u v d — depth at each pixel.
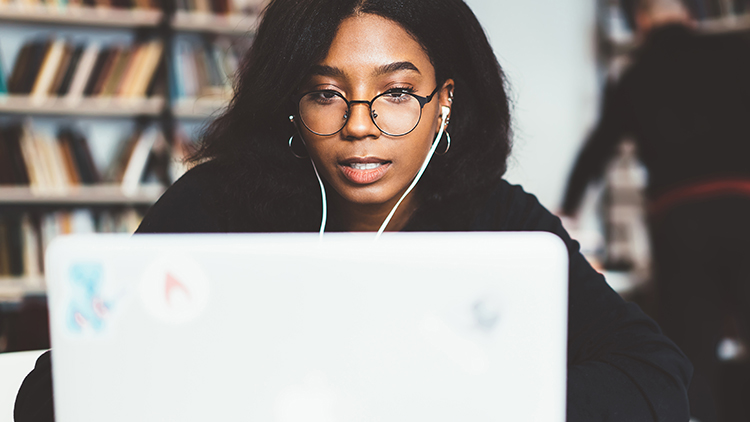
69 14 2.96
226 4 3.18
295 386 0.47
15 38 3.06
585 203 3.43
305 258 0.46
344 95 0.80
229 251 0.46
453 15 0.86
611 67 3.49
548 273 0.46
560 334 0.46
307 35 0.79
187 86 3.12
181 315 0.46
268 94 0.85
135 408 0.46
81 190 3.01
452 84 0.91
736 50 2.06
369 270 0.46
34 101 2.94
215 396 0.46
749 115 2.02
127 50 3.07
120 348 0.46
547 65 3.54
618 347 0.74
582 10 3.52
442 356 0.46
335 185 0.84
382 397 0.47
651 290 2.71
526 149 3.54
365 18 0.79
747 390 2.02
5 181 2.90
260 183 0.95
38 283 2.89
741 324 2.22
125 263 0.46
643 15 2.22
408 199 0.97
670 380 0.67
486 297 0.46
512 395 0.47
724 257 2.01
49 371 0.67
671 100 2.07
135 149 3.08
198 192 0.99
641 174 3.33
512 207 1.04
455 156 0.97
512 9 3.52
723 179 2.00
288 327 0.46
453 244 0.46
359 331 0.46
